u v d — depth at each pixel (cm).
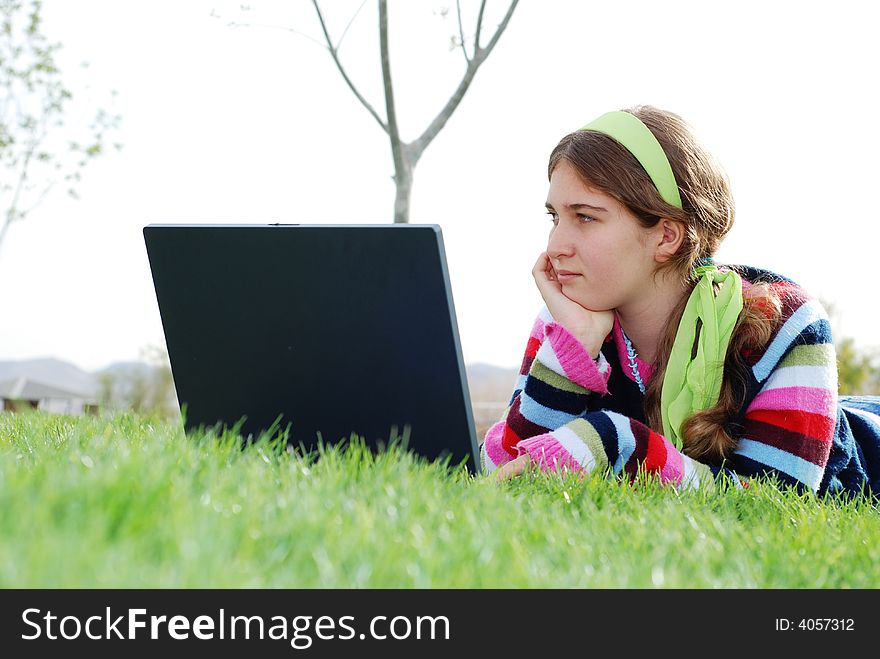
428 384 205
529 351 325
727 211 280
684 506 202
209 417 231
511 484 227
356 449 195
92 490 127
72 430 282
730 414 269
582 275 269
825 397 266
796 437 262
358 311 206
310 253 206
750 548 178
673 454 254
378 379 209
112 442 196
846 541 191
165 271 224
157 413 343
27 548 105
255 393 222
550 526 164
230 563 116
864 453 305
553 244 271
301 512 138
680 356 272
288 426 221
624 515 188
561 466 246
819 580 165
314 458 217
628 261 267
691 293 275
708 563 159
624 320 288
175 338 228
